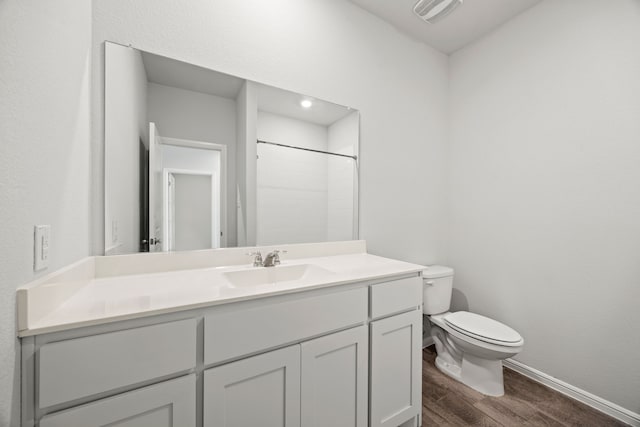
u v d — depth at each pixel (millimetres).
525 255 1784
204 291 845
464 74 2170
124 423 646
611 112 1422
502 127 1916
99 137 999
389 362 1179
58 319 605
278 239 1456
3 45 488
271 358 855
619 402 1370
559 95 1621
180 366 715
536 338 1720
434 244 2188
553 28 1646
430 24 1919
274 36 1416
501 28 1922
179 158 1188
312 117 1561
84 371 600
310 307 942
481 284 2041
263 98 1395
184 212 1200
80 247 876
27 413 559
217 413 764
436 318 1853
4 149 496
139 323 672
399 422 1206
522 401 1487
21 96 544
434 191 2188
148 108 1113
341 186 1684
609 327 1420
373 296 1125
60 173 719
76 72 825
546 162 1683
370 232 1825
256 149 1386
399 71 1957
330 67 1620
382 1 1703
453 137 2250
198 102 1227
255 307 834
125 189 1060
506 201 1892
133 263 1062
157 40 1117
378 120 1849
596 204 1474
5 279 501
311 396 942
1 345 487
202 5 1216
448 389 1596
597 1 1469
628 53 1368
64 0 736
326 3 1604
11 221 517
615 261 1407
